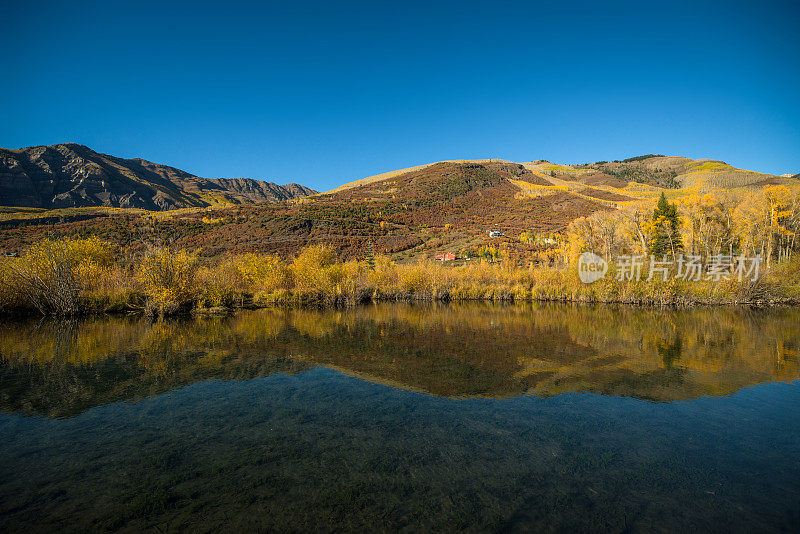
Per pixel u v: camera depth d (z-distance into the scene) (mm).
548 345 14312
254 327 18031
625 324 20438
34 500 4375
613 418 7199
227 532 3840
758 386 9289
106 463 5277
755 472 5234
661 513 4250
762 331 17938
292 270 34000
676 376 10180
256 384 9102
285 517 4098
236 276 33344
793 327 19281
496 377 9961
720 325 20094
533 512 4234
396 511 4227
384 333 16828
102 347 12953
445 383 9391
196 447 5801
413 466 5281
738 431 6629
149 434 6254
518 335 16609
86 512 4156
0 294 19719
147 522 4000
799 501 4539
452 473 5105
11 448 5695
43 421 6754
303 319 21484
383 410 7504
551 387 9156
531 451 5805
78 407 7473
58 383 8945
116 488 4652
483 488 4734
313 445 5914
